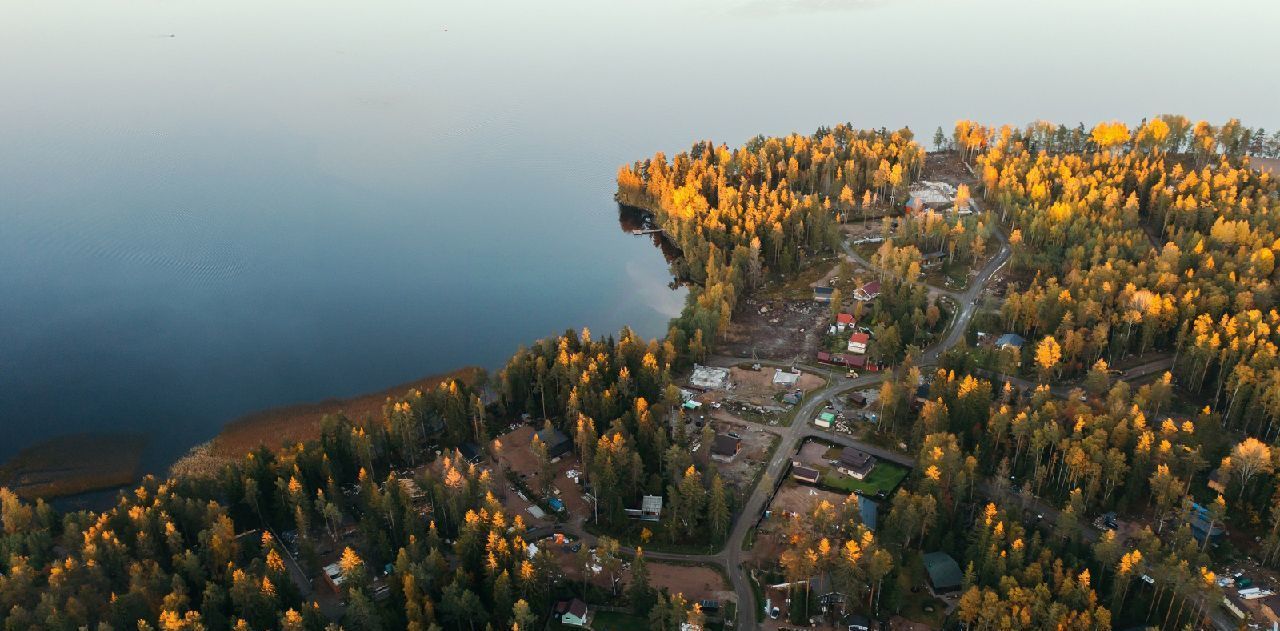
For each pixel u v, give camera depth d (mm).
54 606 164125
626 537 197500
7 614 169000
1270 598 170125
